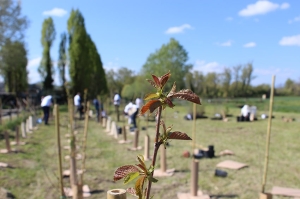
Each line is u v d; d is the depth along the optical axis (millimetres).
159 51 52625
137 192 1075
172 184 6297
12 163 7859
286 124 17953
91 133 14125
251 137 12828
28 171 7195
